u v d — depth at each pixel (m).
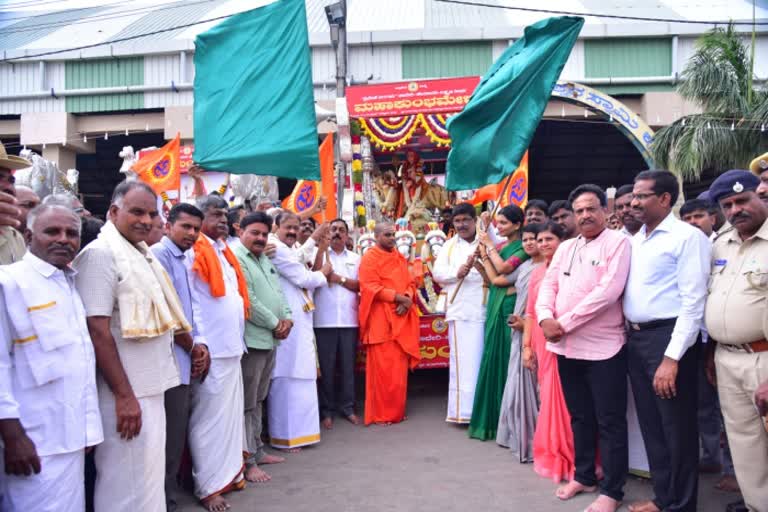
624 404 3.67
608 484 3.65
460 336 5.55
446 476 4.34
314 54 13.06
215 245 4.13
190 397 3.92
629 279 3.55
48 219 2.62
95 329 2.82
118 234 3.03
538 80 4.77
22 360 2.55
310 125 4.89
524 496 3.95
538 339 4.43
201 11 15.49
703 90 9.23
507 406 4.88
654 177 3.42
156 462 3.08
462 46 12.91
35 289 2.58
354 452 4.95
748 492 3.23
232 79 4.90
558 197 18.30
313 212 5.78
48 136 12.99
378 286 5.73
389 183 8.04
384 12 14.32
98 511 2.90
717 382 3.38
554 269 3.99
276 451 5.04
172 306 3.24
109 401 2.90
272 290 4.55
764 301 3.08
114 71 13.33
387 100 7.16
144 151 8.34
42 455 2.54
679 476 3.37
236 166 4.81
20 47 13.97
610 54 12.59
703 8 13.45
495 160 4.76
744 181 3.16
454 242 5.71
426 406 6.43
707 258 3.35
